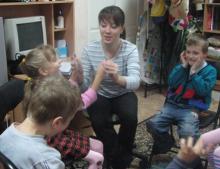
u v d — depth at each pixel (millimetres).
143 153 2680
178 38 4145
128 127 2262
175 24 3951
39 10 3543
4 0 2975
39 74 1810
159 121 2406
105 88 2305
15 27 3109
